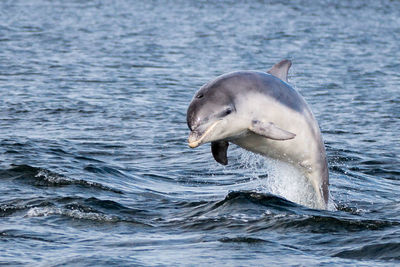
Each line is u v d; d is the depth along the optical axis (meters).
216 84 26.20
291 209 28.28
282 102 26.81
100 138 50.59
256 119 26.16
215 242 23.31
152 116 62.06
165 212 28.80
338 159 44.50
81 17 198.25
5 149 42.12
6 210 27.89
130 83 84.00
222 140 26.58
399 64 114.12
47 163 38.69
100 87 79.69
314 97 77.31
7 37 135.12
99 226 25.91
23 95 70.62
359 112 66.56
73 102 67.62
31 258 21.30
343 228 25.33
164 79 89.19
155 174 39.19
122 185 34.56
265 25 192.88
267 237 24.16
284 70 28.28
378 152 47.19
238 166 41.97
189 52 124.81
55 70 92.81
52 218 26.70
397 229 25.11
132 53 119.62
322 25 197.62
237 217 26.89
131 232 25.19
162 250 22.34
